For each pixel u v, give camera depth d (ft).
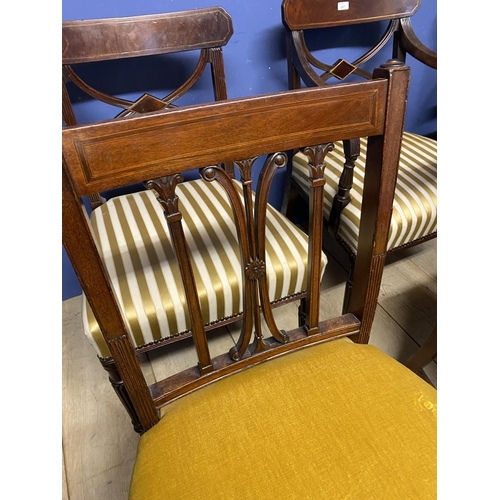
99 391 3.29
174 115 1.18
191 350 3.56
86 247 1.28
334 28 3.67
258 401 1.72
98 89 3.16
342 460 1.49
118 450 2.91
